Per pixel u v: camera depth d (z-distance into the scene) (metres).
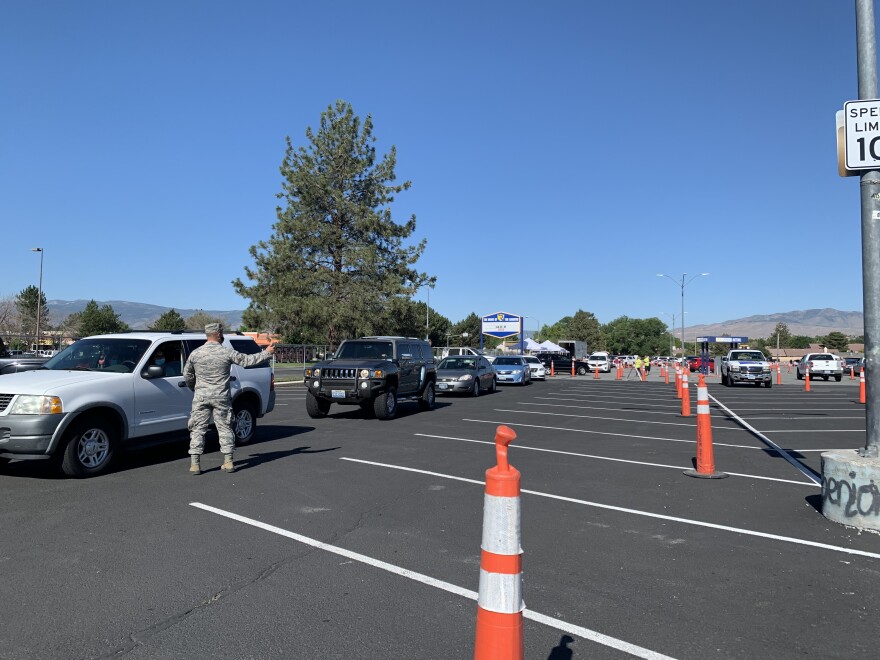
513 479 2.55
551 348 63.09
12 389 7.61
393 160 32.47
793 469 8.93
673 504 6.91
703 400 8.57
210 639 3.69
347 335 30.53
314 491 7.31
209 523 5.97
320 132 32.03
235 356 8.35
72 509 6.41
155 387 8.82
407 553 5.21
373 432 12.41
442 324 98.25
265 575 4.69
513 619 2.50
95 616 3.96
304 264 30.45
